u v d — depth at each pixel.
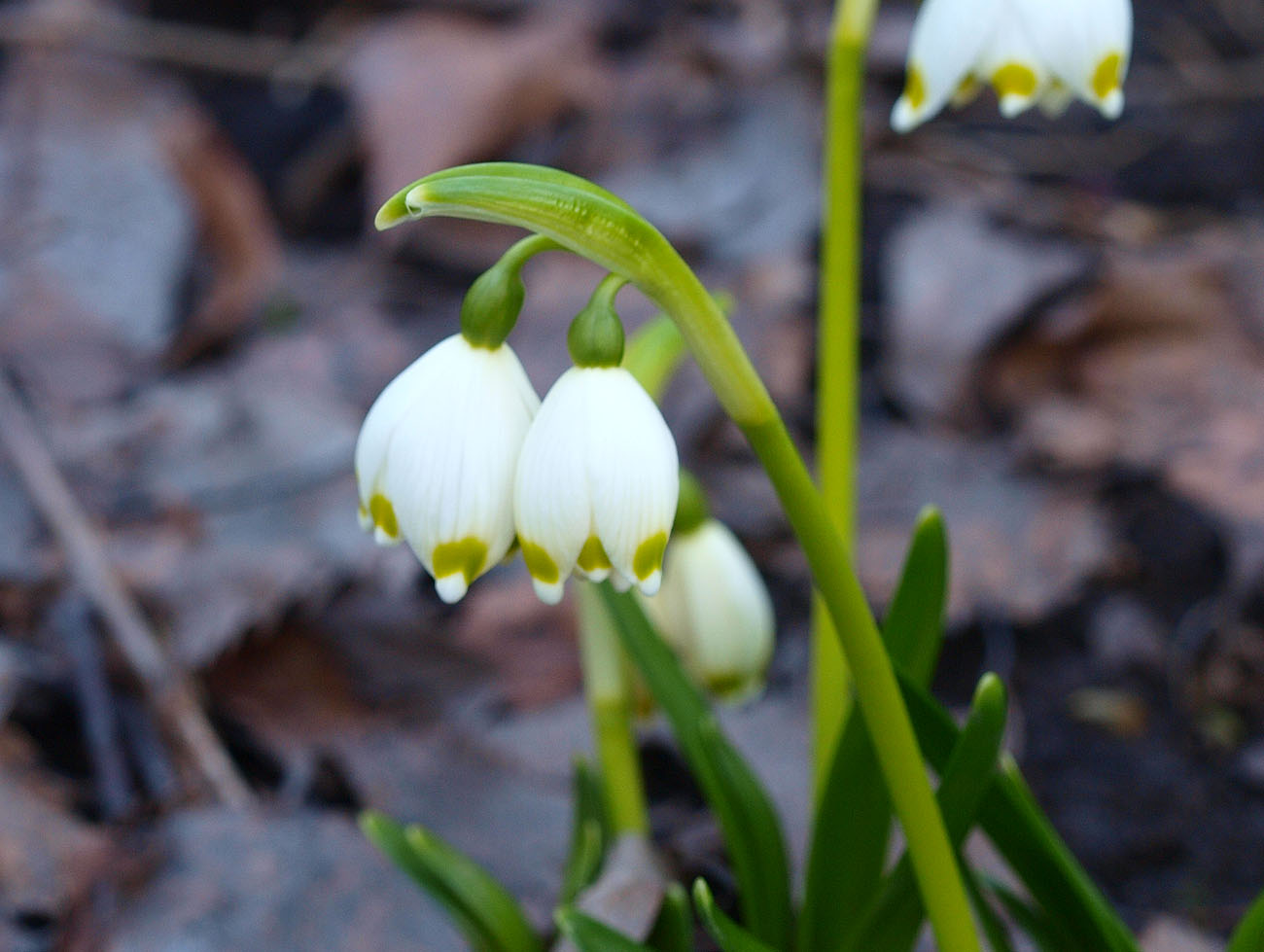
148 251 0.60
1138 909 0.38
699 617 0.32
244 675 0.43
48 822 0.37
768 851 0.31
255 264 0.62
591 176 0.67
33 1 0.69
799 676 0.44
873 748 0.29
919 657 0.30
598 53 0.72
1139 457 0.53
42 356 0.56
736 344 0.25
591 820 0.32
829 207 0.31
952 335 0.57
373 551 0.46
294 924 0.35
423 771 0.40
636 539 0.25
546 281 0.62
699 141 0.68
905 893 0.29
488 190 0.24
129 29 0.70
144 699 0.40
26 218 0.59
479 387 0.26
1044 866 0.29
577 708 0.43
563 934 0.31
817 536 0.26
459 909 0.30
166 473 0.50
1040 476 0.52
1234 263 0.59
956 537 0.49
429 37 0.69
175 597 0.44
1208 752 0.42
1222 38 0.76
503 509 0.26
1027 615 0.46
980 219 0.63
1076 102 0.74
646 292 0.25
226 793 0.37
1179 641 0.46
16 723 0.39
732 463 0.53
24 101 0.63
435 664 0.44
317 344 0.58
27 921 0.35
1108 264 0.59
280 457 0.51
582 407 0.25
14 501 0.46
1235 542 0.48
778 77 0.71
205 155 0.63
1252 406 0.54
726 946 0.28
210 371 0.57
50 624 0.42
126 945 0.34
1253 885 0.38
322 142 0.69
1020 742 0.42
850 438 0.32
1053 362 0.57
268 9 0.74
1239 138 0.70
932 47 0.30
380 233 0.64
